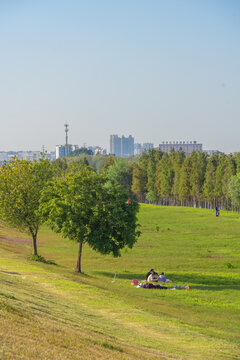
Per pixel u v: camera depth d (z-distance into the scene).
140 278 54.34
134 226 56.44
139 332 28.06
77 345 20.52
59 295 35.12
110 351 21.27
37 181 62.97
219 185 183.12
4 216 61.53
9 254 60.25
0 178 61.66
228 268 62.03
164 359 22.42
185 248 78.81
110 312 32.44
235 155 186.00
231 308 39.91
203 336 29.81
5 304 23.56
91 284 44.59
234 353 26.36
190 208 167.88
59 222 53.53
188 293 45.34
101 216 54.53
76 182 56.53
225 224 113.56
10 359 16.08
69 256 70.69
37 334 20.22
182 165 199.38
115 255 55.56
